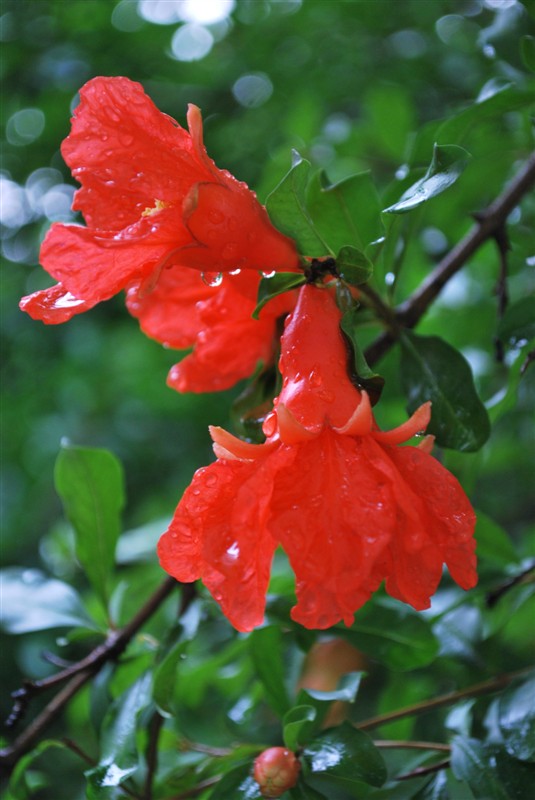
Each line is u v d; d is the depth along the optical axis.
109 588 0.39
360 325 0.36
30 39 0.60
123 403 0.78
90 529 0.39
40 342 0.78
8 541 0.77
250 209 0.31
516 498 0.65
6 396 0.81
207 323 0.34
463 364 0.35
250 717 0.42
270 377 0.34
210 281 0.32
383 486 0.30
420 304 0.37
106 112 0.31
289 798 0.34
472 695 0.38
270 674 0.38
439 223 0.47
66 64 0.60
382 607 0.37
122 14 0.61
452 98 0.57
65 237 0.30
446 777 0.36
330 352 0.31
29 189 0.70
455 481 0.30
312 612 0.29
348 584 0.29
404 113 0.50
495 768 0.35
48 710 0.37
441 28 0.56
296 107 0.53
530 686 0.35
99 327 0.75
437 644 0.37
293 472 0.30
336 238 0.35
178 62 0.62
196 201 0.30
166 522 0.48
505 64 0.40
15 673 0.65
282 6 0.60
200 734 0.49
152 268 0.31
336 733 0.34
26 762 0.37
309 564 0.29
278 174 0.47
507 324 0.36
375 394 0.31
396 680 0.43
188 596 0.37
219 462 0.30
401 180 0.36
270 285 0.32
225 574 0.30
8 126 0.65
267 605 0.37
